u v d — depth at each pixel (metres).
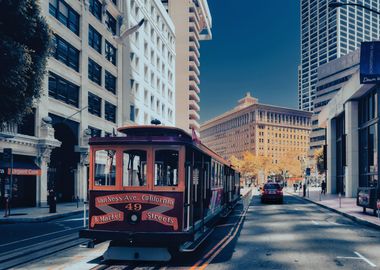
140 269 8.67
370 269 8.86
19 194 28.06
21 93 16.16
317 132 137.38
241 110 190.75
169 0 105.38
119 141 9.63
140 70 52.38
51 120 29.00
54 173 33.72
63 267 8.75
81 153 34.94
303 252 10.86
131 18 49.16
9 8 15.39
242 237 13.67
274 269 8.77
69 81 33.28
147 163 9.49
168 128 10.62
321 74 137.12
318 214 23.12
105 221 9.49
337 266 9.13
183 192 9.34
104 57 41.09
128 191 9.47
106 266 8.93
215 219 15.05
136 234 9.14
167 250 9.45
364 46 21.06
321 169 81.38
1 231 15.66
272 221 18.94
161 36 64.12
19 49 15.17
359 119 40.91
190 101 105.25
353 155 40.72
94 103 38.75
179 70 103.44
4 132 23.70
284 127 185.38
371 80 21.97
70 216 22.84
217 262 9.49
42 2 28.66
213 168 14.60
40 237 13.81
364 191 21.89
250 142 181.75
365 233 14.83
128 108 47.16
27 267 8.79
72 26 34.47
